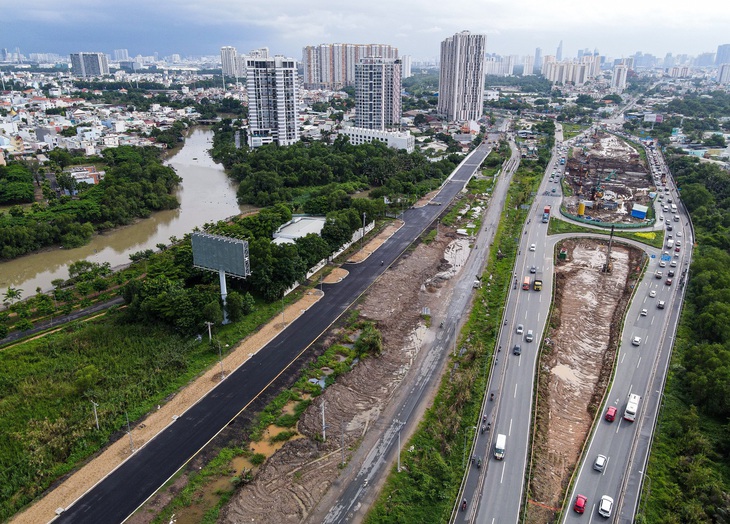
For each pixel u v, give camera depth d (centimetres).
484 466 8900
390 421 10125
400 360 12250
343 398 10762
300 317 13975
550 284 16400
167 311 12581
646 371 11706
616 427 9938
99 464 8888
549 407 10700
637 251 19150
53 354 11744
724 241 18900
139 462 8938
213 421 9962
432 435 9662
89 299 14712
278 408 10375
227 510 8031
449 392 10900
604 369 12025
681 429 9644
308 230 19038
